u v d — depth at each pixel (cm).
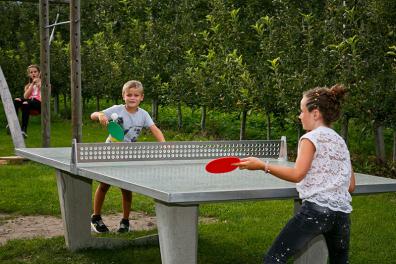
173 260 325
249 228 577
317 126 346
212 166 316
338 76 822
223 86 1054
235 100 1026
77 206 505
